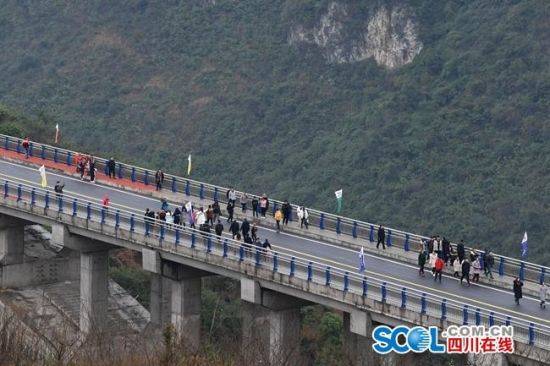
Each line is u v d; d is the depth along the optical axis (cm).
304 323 14462
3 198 13775
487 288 11156
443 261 11375
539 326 9619
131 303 14550
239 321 14500
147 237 12344
